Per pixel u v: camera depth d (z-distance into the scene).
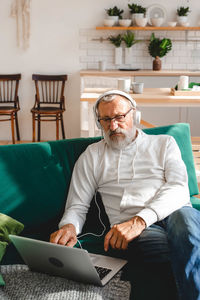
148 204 1.92
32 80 5.80
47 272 1.63
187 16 5.70
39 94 5.85
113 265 1.69
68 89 5.86
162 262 1.76
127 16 5.71
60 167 2.09
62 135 5.74
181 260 1.57
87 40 5.75
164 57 5.88
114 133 2.05
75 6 5.65
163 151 2.08
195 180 2.30
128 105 2.09
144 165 2.06
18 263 1.74
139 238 1.81
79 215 1.99
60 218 2.08
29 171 1.98
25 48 5.71
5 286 1.49
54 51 5.75
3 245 1.70
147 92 3.91
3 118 5.92
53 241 1.76
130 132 2.07
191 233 1.59
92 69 5.81
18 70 5.77
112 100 2.06
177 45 5.84
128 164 2.07
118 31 5.75
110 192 2.06
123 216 1.98
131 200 1.97
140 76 5.45
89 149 2.14
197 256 1.54
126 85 3.79
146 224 1.78
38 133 5.62
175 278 1.58
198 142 3.42
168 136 2.15
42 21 5.66
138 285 1.59
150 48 5.65
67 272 1.57
